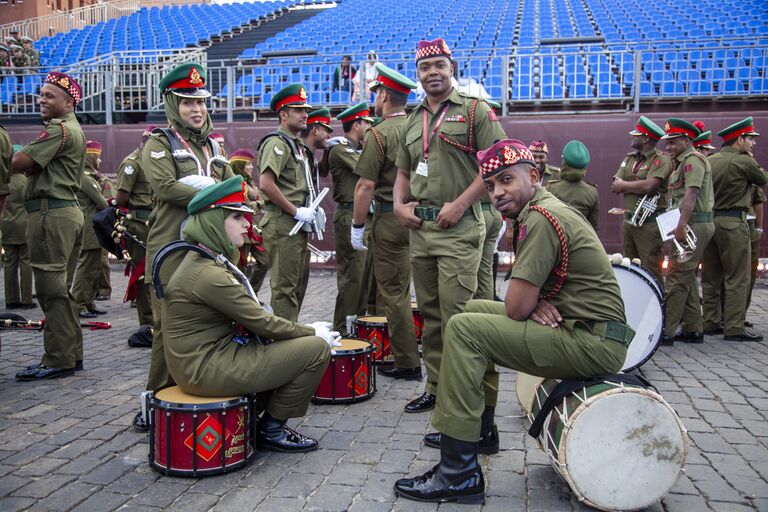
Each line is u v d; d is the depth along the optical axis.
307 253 5.58
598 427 3.04
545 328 3.16
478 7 25.94
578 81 14.60
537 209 3.14
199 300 3.54
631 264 4.90
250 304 3.61
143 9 32.09
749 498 3.29
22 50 16.94
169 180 4.12
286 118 5.36
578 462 3.05
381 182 5.12
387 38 21.25
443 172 4.13
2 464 3.70
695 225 6.47
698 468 3.63
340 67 14.10
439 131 4.13
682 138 6.52
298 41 22.33
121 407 4.70
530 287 3.10
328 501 3.25
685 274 6.53
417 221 4.21
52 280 5.32
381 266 5.25
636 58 12.09
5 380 5.39
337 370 4.72
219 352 3.61
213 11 30.59
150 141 4.22
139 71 14.72
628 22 21.38
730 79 13.16
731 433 4.17
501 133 4.07
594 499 3.07
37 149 5.12
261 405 4.04
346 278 6.11
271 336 3.72
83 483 3.45
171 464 3.52
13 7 31.22
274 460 3.76
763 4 21.55
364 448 3.93
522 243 3.15
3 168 4.84
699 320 6.81
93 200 7.73
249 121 13.23
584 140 11.40
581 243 3.14
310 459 3.77
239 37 25.44
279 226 5.17
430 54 4.12
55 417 4.48
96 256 7.88
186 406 3.47
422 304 4.39
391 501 3.26
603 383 3.14
